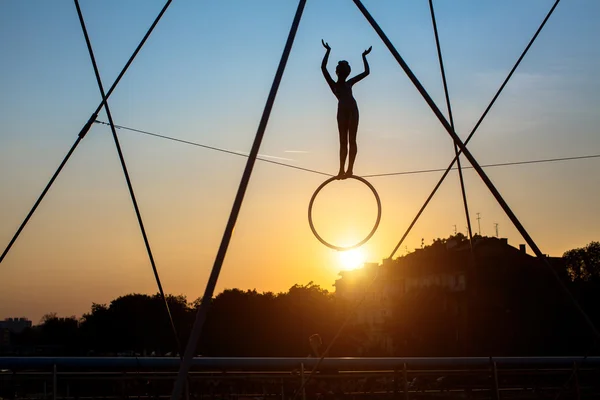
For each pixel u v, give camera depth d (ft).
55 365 50.06
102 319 222.89
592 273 263.90
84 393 49.96
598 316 180.86
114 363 51.31
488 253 189.98
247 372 53.36
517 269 187.21
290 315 223.71
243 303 221.25
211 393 52.21
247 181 31.24
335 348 225.97
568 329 179.63
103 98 40.68
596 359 66.39
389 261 46.11
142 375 51.21
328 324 228.43
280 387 53.83
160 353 215.92
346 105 37.11
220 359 53.88
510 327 180.34
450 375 59.98
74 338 246.68
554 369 64.80
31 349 255.50
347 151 38.96
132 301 220.84
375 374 57.21
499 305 182.60
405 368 57.98
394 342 229.04
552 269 39.68
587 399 65.10
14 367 49.52
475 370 61.31
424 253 249.14
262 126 31.81
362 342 230.68
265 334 217.56
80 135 40.60
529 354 177.78
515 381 63.46
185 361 29.07
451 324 213.25
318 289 236.22
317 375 55.06
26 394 48.96
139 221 42.06
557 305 182.70
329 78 37.70
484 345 179.83
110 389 50.39
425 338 216.74
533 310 182.50
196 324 29.55
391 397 57.26
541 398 63.98
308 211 39.50
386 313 255.91
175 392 28.73
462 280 215.72
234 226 30.83
